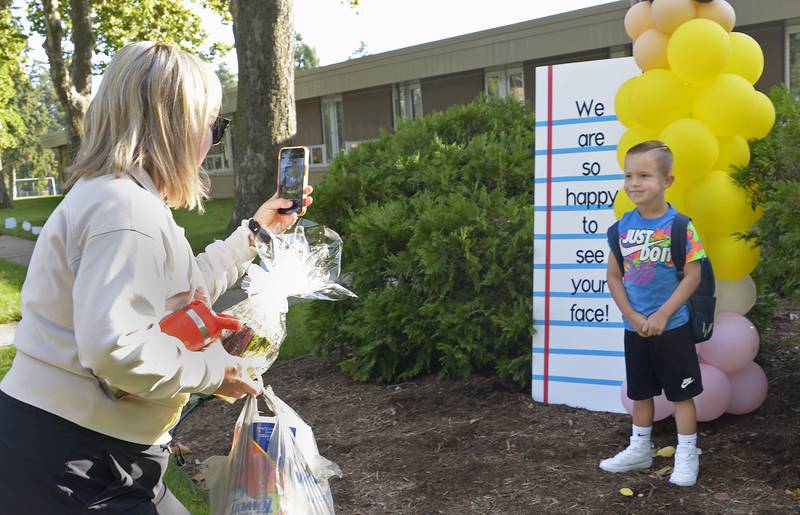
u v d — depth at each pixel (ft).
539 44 56.65
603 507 10.89
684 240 11.20
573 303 15.26
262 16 38.65
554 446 13.23
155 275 5.95
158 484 6.89
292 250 8.10
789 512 10.17
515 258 16.30
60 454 6.02
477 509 11.24
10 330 28.12
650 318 11.21
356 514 11.44
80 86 64.90
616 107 13.96
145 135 6.40
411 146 20.48
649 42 12.89
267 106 39.42
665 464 12.16
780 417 13.26
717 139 12.71
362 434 14.74
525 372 16.06
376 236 17.85
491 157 17.98
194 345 6.28
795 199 10.99
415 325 17.21
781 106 13.32
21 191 267.18
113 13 77.71
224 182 94.58
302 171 8.89
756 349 12.85
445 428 14.47
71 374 6.09
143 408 6.33
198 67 6.73
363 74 71.46
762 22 46.03
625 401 13.80
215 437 15.42
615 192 14.93
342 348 19.56
